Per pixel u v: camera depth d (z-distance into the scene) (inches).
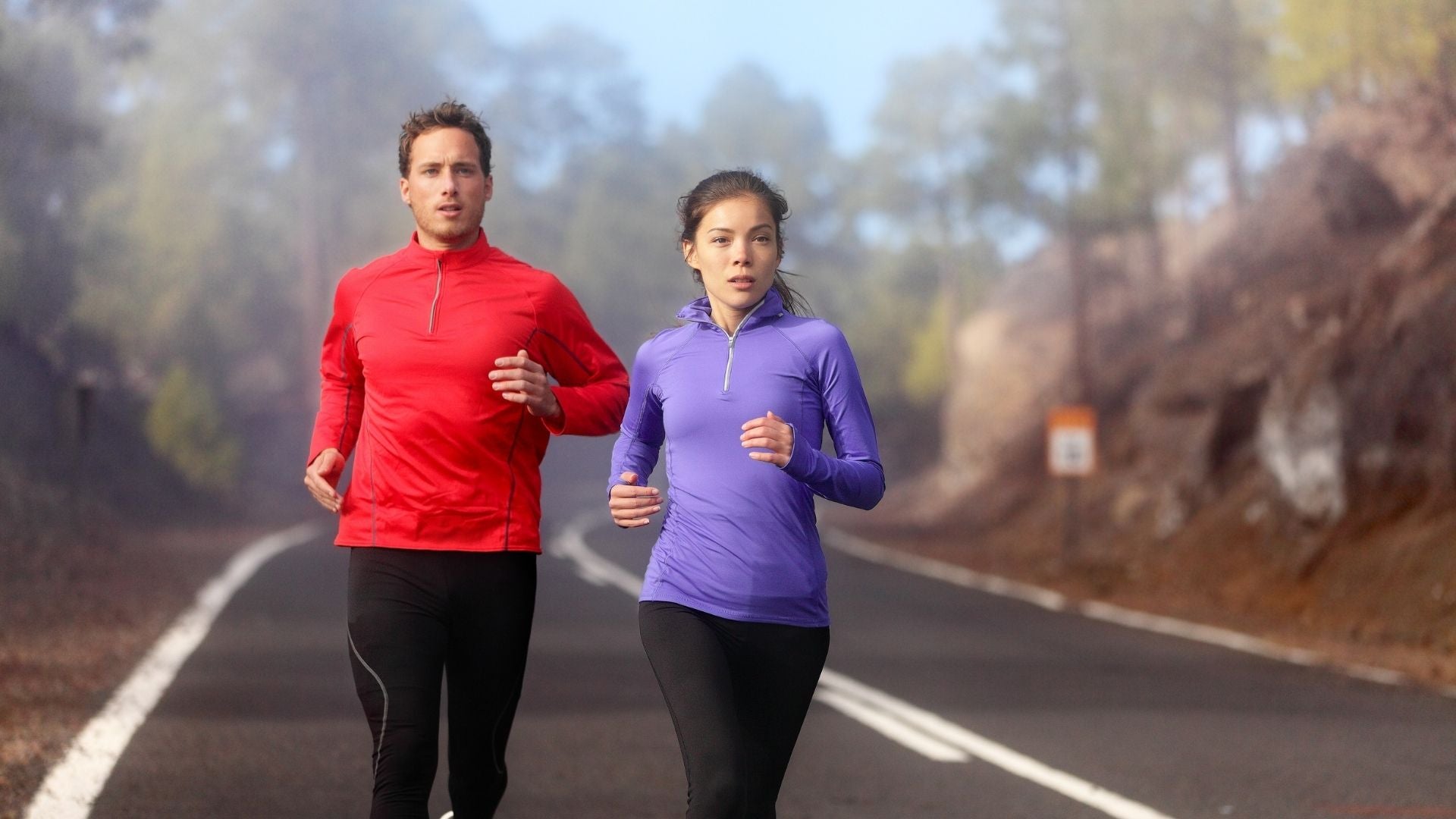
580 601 690.8
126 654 437.7
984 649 529.3
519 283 191.0
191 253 1955.0
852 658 498.3
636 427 184.1
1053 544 1075.3
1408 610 598.5
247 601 611.8
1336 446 700.0
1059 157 1282.0
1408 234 775.1
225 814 245.0
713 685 165.8
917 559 1065.5
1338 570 668.7
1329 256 1064.8
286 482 1776.6
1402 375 681.6
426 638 183.0
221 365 1787.6
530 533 188.2
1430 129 1000.9
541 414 184.9
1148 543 885.8
